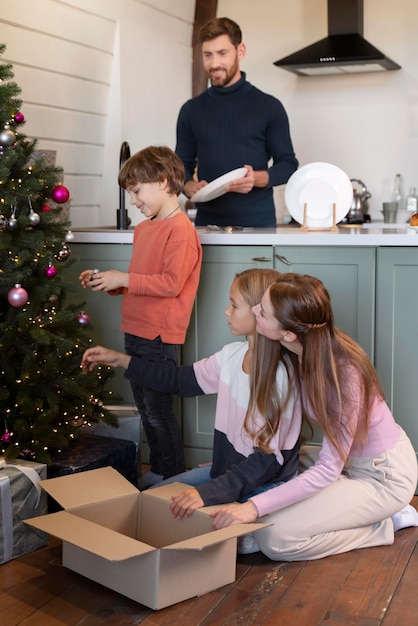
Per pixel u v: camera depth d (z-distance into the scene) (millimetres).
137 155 2668
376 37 5090
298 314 2121
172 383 2518
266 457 2254
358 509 2256
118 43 4227
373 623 1896
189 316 2742
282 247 2848
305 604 1989
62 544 2236
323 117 5270
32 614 1945
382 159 5180
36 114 3766
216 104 3631
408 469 2322
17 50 3543
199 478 2520
